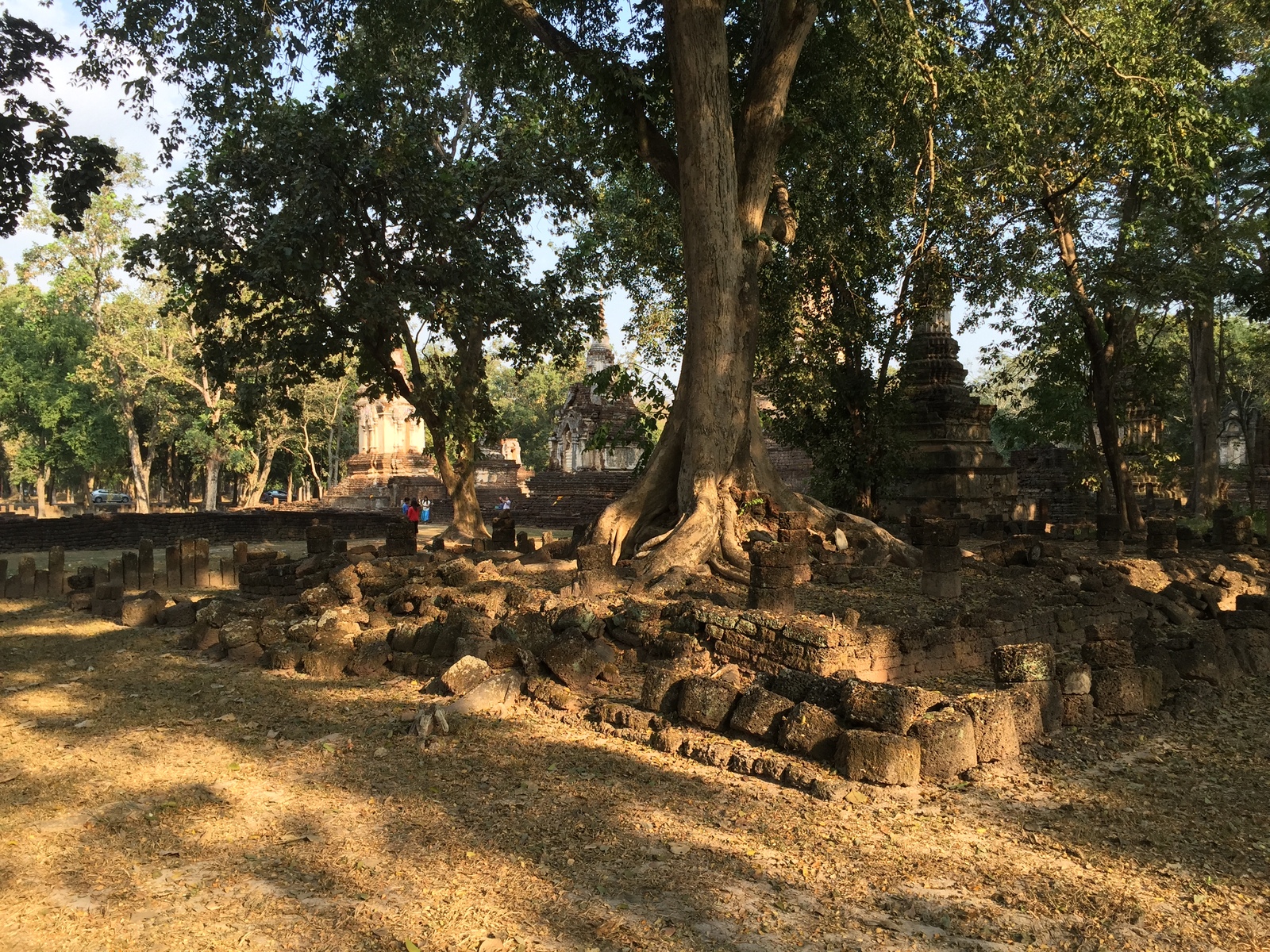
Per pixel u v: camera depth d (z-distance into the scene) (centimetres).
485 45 1675
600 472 4312
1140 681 805
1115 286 1961
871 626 859
